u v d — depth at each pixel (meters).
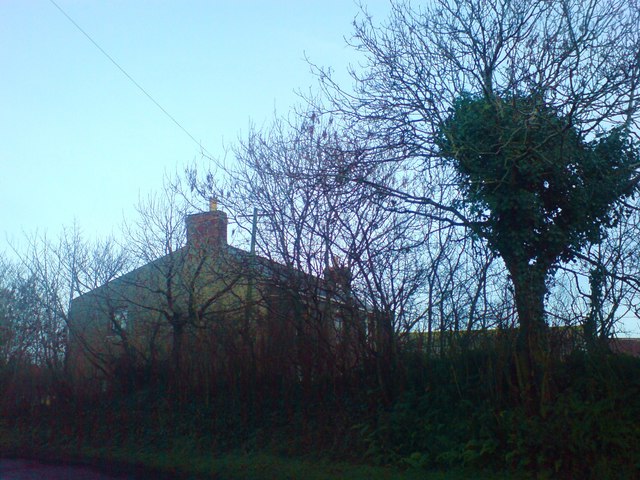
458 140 15.48
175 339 21.45
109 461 17.62
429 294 16.27
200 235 20.94
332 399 17.11
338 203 16.98
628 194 15.05
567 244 15.11
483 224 15.35
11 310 25.91
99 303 24.06
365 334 16.98
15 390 24.83
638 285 14.41
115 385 22.45
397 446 14.88
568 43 14.92
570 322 14.37
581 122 14.68
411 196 16.39
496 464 13.23
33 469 16.52
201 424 19.16
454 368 15.20
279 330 18.66
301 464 14.95
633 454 11.91
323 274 17.47
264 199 18.33
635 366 13.25
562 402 13.02
